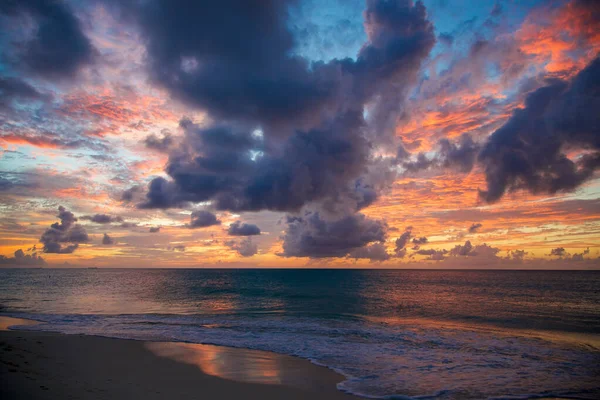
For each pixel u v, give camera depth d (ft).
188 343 54.13
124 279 304.30
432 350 52.08
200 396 31.17
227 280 285.84
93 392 30.63
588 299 133.69
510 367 43.57
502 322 79.77
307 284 229.25
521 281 281.13
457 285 222.89
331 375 39.09
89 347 48.78
